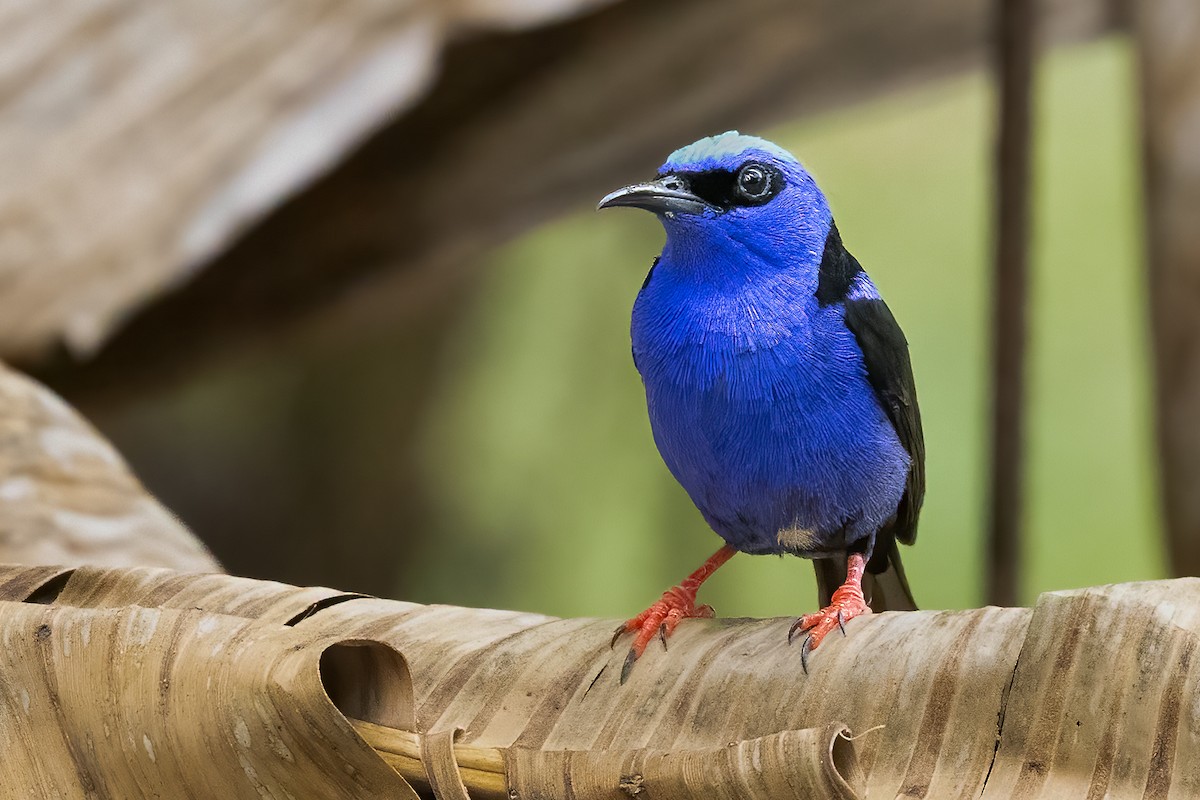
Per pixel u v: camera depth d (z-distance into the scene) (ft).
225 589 17.84
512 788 15.02
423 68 39.01
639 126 47.37
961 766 14.99
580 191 48.78
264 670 14.89
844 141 79.25
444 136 46.19
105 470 27.30
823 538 27.02
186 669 15.39
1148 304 36.73
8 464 26.30
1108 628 14.99
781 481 25.59
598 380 74.74
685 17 45.09
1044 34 49.37
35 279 39.58
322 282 49.03
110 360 49.24
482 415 73.46
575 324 75.25
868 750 15.39
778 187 24.91
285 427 66.85
